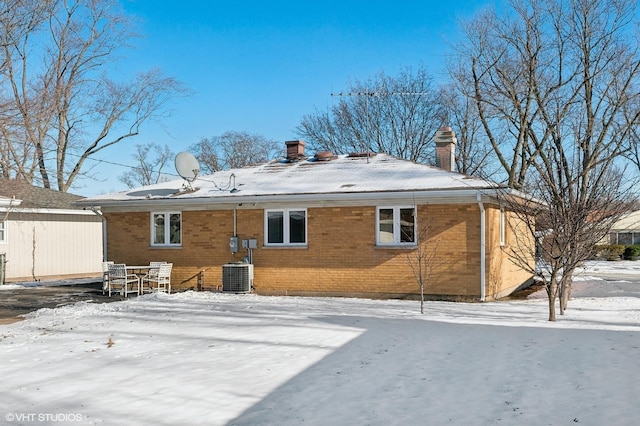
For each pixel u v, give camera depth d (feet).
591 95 70.90
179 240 59.72
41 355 27.09
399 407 18.56
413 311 41.16
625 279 72.23
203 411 18.19
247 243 56.03
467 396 19.63
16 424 17.26
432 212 50.21
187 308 43.62
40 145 51.19
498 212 53.26
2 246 76.89
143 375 22.62
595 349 26.53
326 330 31.91
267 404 18.86
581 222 36.88
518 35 80.53
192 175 61.52
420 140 134.31
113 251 61.82
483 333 30.96
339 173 60.44
